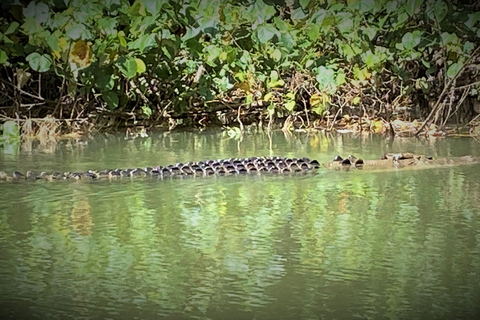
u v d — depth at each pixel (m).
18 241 5.02
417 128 11.43
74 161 8.52
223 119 12.92
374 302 3.81
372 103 12.45
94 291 4.01
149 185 7.05
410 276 4.20
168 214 5.80
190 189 6.84
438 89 12.36
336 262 4.47
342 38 11.53
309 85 12.49
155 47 11.09
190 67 12.02
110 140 10.73
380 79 12.06
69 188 6.91
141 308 3.76
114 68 10.93
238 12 11.05
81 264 4.48
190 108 12.66
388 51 11.39
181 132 11.83
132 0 12.71
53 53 10.72
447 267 4.36
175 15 10.80
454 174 7.49
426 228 5.25
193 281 4.16
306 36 11.68
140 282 4.15
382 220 5.51
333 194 6.52
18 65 11.76
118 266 4.44
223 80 11.97
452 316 3.62
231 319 3.61
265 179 7.34
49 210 5.97
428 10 10.85
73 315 3.67
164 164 8.25
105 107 12.21
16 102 11.45
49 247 4.86
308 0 11.04
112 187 6.95
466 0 11.84
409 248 4.75
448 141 10.13
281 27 11.23
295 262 4.49
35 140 10.77
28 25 10.58
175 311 3.72
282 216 5.69
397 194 6.47
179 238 5.07
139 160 8.59
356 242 4.91
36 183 7.17
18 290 4.03
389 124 11.16
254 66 12.04
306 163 7.88
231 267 4.40
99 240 5.03
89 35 10.62
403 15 10.93
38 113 12.03
